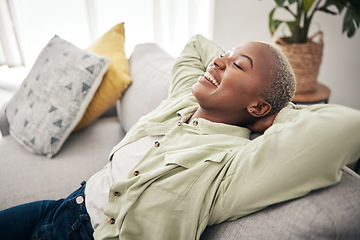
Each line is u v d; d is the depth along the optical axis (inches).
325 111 21.7
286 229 18.8
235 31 76.5
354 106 75.0
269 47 26.0
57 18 70.0
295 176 19.5
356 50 69.0
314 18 68.9
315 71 54.9
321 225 17.5
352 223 17.3
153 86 41.3
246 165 21.6
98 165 39.4
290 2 50.7
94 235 26.2
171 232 23.6
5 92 88.4
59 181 36.4
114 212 26.0
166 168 25.0
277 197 20.0
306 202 19.0
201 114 29.6
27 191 34.9
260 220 20.5
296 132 20.4
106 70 42.6
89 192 30.1
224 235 22.3
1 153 41.3
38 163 39.1
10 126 43.7
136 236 24.8
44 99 40.8
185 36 76.0
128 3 69.7
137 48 51.0
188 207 23.3
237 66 25.7
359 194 18.5
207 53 39.4
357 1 50.2
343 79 74.0
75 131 46.4
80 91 39.8
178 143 28.2
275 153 20.5
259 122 28.1
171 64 42.8
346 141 19.1
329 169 19.0
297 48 53.1
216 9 73.9
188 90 35.9
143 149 30.0
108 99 44.3
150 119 32.6
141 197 24.8
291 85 25.9
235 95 25.9
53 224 28.0
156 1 69.1
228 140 26.4
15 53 76.0
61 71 40.9
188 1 70.8
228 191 22.0
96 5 69.1
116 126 49.7
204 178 23.7
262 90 25.2
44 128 39.5
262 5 71.6
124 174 28.9
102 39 47.6
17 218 29.3
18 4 69.4
